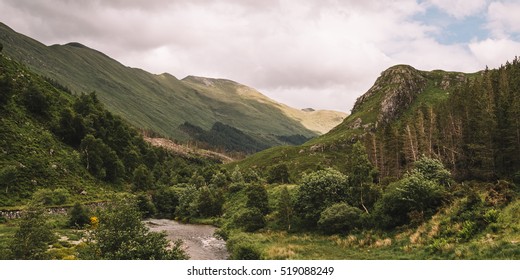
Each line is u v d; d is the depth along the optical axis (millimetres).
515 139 67312
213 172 143500
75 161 100812
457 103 97875
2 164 77375
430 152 92625
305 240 53438
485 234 33969
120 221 33156
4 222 58500
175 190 114062
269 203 79938
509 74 109312
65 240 47844
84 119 124188
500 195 39594
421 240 39969
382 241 44812
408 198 48000
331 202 60031
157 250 31531
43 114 113812
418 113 125938
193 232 71812
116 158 116375
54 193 77312
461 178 77125
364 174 63031
